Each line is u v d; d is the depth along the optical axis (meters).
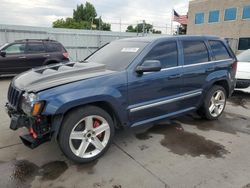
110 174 3.03
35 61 10.37
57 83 2.98
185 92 4.23
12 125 3.11
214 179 2.94
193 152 3.62
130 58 3.66
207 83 4.55
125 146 3.78
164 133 4.29
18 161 3.30
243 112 5.63
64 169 3.13
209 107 4.79
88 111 3.11
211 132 4.37
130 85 3.43
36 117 2.85
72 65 3.73
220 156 3.50
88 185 2.82
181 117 5.11
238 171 3.11
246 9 28.94
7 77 10.76
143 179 2.93
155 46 3.81
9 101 3.49
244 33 29.47
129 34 22.19
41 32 17.03
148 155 3.51
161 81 3.79
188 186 2.80
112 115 3.49
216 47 4.85
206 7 33.97
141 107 3.60
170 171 3.11
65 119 3.00
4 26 15.79
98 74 3.27
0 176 2.96
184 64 4.16
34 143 2.93
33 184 2.82
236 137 4.17
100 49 4.61
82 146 3.18
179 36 4.23
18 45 10.08
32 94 2.85
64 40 17.98
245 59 7.58
